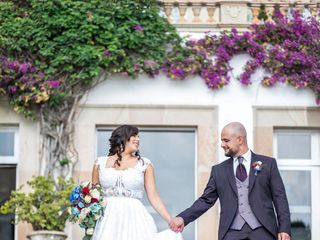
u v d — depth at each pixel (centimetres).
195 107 1609
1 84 1579
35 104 1592
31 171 1583
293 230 1622
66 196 1498
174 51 1612
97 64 1583
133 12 1616
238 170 1123
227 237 1102
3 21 1606
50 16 1598
